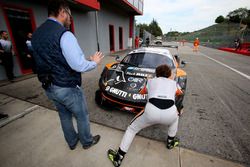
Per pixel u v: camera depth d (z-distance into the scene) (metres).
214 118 2.80
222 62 9.14
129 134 1.65
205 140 2.20
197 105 3.32
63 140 2.12
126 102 2.39
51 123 2.50
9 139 2.11
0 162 1.73
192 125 2.56
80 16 7.86
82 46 8.39
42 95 3.54
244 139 2.24
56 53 1.26
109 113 2.84
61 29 1.25
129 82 2.68
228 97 3.80
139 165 1.74
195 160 1.82
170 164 1.76
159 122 1.64
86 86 4.27
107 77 2.92
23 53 5.04
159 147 2.02
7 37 4.20
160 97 1.58
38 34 1.30
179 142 2.13
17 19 4.77
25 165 1.70
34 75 5.15
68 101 1.49
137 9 14.23
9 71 4.36
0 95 3.52
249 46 15.95
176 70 3.13
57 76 1.36
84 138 1.84
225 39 24.97
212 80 5.30
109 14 11.11
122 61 3.60
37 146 1.99
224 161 1.82
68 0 5.56
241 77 5.79
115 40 12.82
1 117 2.51
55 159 1.79
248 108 3.22
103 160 1.80
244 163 1.81
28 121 2.54
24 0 4.88
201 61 9.33
